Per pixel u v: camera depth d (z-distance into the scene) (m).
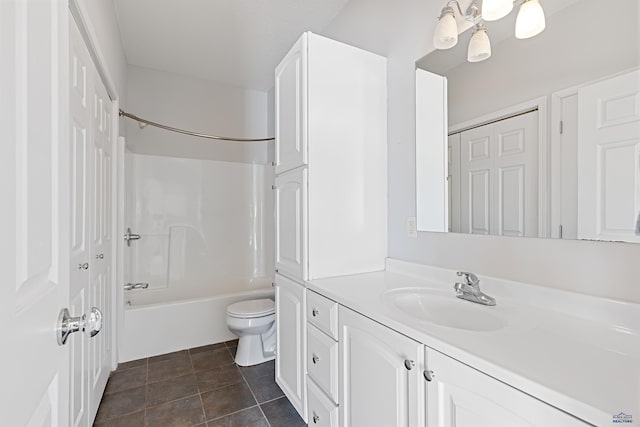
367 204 1.64
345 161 1.58
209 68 2.95
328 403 1.28
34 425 0.52
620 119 0.88
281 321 1.75
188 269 3.03
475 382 0.72
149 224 2.90
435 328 0.88
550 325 0.90
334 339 1.25
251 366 2.17
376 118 1.67
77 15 1.19
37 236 0.54
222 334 2.54
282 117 1.73
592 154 0.94
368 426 1.07
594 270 0.95
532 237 1.10
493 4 1.11
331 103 1.54
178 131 2.75
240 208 3.32
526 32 1.09
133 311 2.24
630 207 0.86
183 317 2.40
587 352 0.74
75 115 1.20
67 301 0.69
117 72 2.16
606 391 0.58
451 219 1.39
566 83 0.99
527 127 1.10
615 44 0.89
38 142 0.55
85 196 1.35
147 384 1.94
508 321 0.94
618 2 0.88
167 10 2.09
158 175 2.95
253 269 3.36
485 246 1.26
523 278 1.13
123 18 2.17
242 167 3.34
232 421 1.61
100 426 1.56
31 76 0.52
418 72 1.53
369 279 1.49
